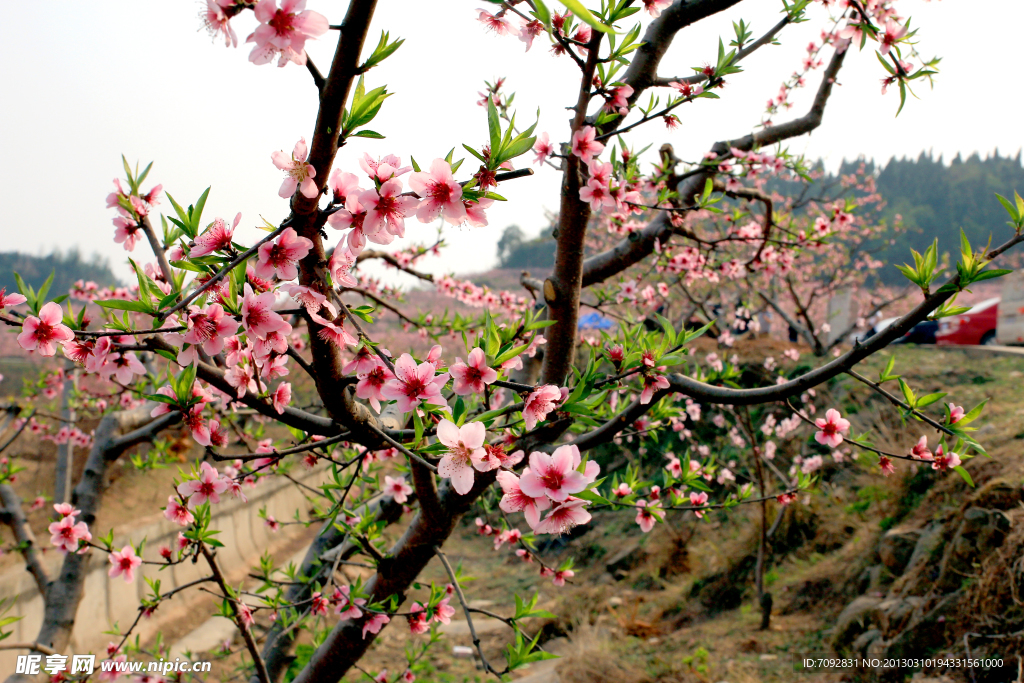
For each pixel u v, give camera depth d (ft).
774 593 19.16
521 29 6.20
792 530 21.27
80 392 19.29
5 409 14.69
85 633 18.88
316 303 4.11
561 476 3.99
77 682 10.04
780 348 35.35
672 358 6.29
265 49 3.35
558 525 4.02
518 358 5.00
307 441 6.81
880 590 15.85
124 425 13.05
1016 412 19.72
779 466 25.89
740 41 9.57
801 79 16.19
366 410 5.42
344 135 3.79
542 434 6.72
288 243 3.96
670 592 22.39
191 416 4.92
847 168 146.20
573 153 7.04
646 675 15.38
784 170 14.30
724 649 16.49
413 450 4.25
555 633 21.63
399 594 8.50
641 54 8.75
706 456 27.84
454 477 3.99
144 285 4.66
